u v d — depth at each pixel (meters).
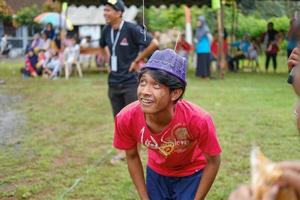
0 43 14.45
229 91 11.27
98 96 10.50
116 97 5.41
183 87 2.62
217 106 9.03
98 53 16.06
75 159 5.55
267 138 6.39
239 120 7.62
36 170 5.14
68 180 4.80
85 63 19.30
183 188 2.97
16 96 10.56
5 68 17.98
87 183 4.71
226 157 5.48
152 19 26.48
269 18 30.44
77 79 14.39
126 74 5.26
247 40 18.25
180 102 2.77
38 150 5.92
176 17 27.08
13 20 12.42
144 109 2.60
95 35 23.58
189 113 2.70
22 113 8.45
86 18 22.53
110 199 4.31
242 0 20.23
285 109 8.72
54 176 4.91
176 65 2.58
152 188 3.05
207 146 2.74
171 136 2.75
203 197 2.85
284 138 6.41
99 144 6.23
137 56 5.29
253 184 1.10
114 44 5.25
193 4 13.60
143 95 2.58
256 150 1.19
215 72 16.56
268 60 16.77
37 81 13.74
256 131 6.79
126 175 4.93
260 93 10.95
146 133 2.79
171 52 2.62
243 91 11.30
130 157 3.01
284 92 11.16
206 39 14.35
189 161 2.93
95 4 13.75
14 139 6.49
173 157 2.86
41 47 15.21
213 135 2.73
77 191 4.50
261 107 8.93
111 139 6.47
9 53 19.55
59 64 14.98
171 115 2.68
